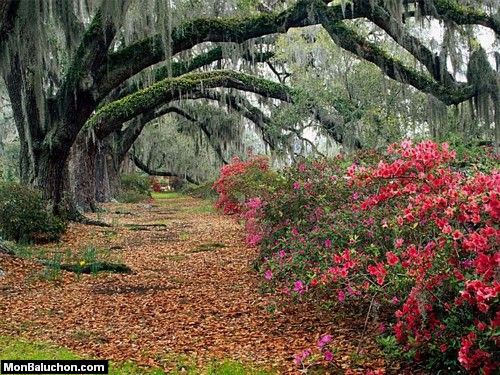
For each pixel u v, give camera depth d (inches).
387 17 501.7
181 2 566.9
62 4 483.5
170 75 463.5
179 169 1560.0
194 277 309.9
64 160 547.5
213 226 617.3
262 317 219.3
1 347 180.4
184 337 198.1
